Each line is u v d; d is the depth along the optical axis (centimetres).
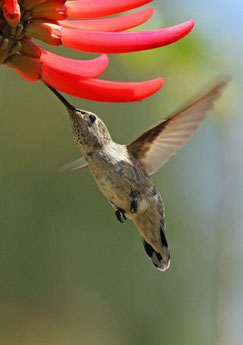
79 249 1623
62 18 431
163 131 561
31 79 432
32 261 1612
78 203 1628
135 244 1645
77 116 557
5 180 1579
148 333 1596
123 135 1533
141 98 431
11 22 414
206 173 1233
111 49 425
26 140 1593
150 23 609
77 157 1619
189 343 1555
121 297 1616
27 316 1620
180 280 1552
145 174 566
